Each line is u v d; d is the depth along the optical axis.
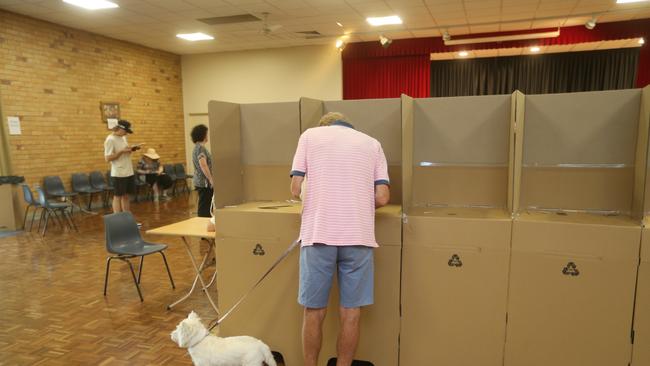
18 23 6.15
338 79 8.87
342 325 1.92
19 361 2.37
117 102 7.93
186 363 2.34
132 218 3.49
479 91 9.79
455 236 2.02
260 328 2.32
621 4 6.04
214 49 9.20
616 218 2.01
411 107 2.31
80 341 2.59
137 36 7.73
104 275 3.83
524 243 1.94
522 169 2.28
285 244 2.23
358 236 1.83
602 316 1.88
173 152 9.55
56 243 5.00
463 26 7.34
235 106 2.64
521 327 1.99
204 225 3.03
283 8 6.23
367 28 7.47
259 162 2.71
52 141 6.68
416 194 2.46
